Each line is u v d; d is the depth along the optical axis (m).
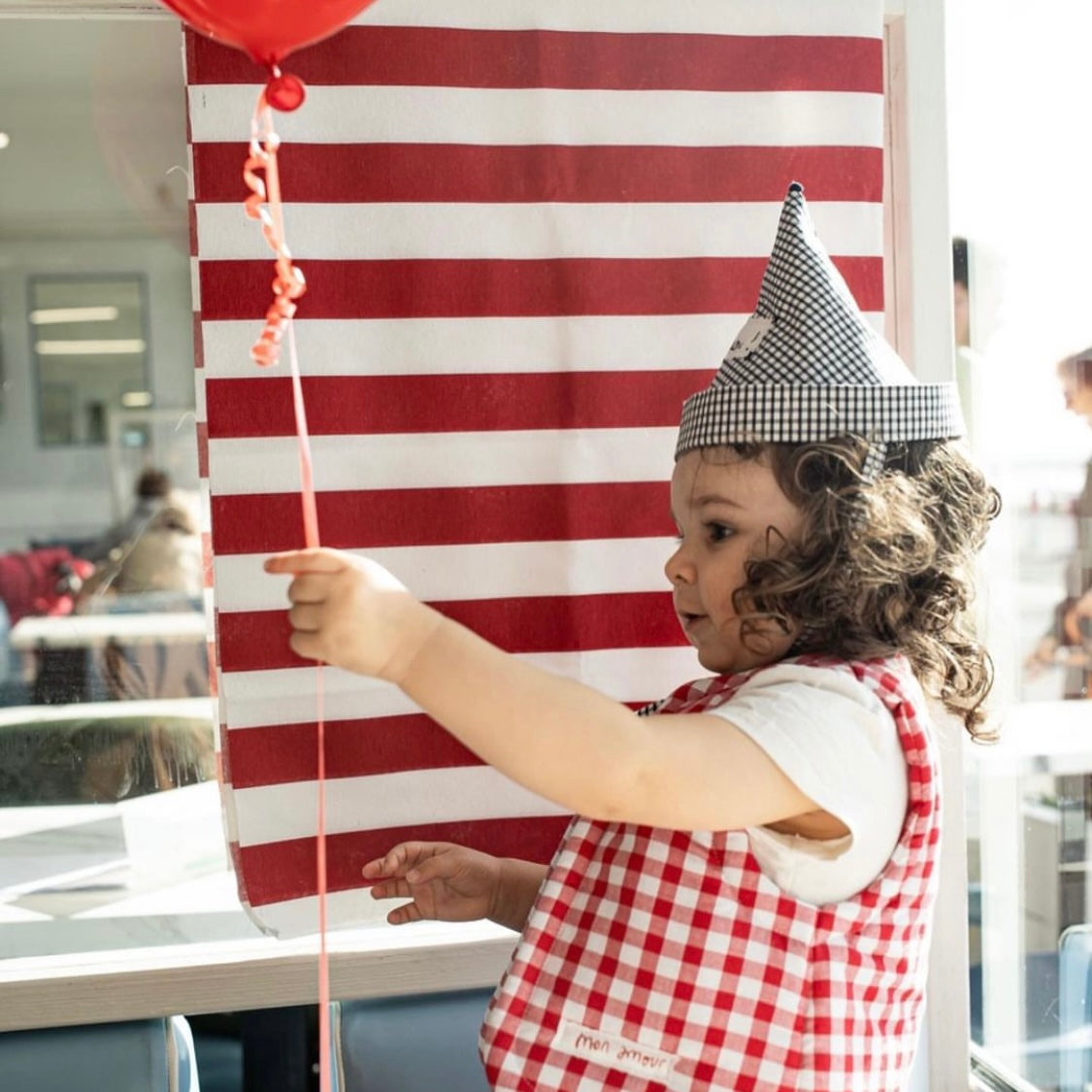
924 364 1.47
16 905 1.45
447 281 1.32
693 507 1.01
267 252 1.28
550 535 1.34
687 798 0.85
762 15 1.36
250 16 0.93
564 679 0.86
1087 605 1.65
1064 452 1.63
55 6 1.42
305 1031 1.54
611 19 1.33
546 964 1.00
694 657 1.37
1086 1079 1.66
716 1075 0.92
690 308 1.36
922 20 1.45
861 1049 0.93
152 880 1.49
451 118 1.31
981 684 1.09
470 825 1.34
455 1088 1.36
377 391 1.31
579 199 1.33
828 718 0.90
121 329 4.46
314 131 1.29
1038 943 1.65
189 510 2.62
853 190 1.38
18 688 1.83
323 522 1.30
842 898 0.93
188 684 1.85
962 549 1.04
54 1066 1.32
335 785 1.31
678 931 0.94
